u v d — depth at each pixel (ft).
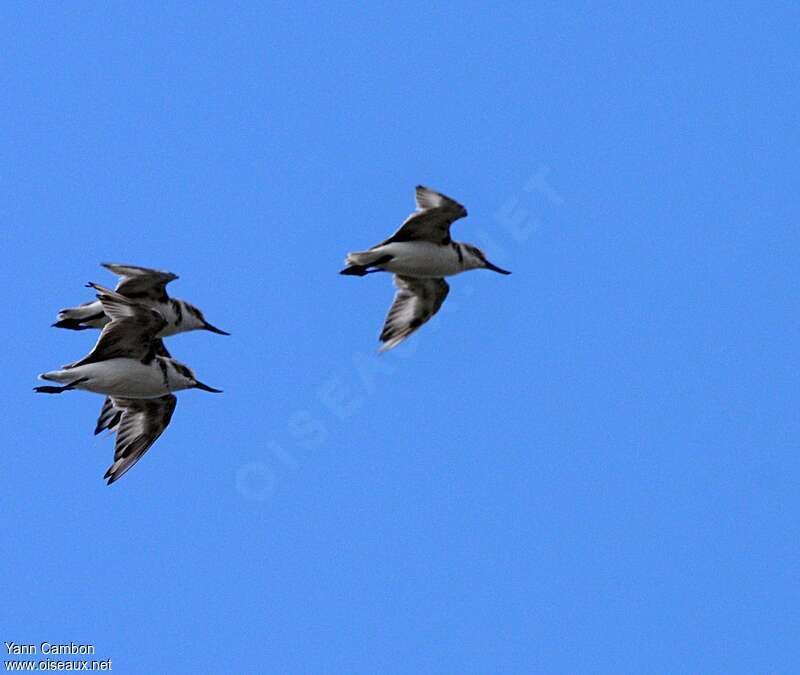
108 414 88.48
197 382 81.51
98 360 78.64
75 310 87.15
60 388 77.71
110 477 82.38
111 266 83.41
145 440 83.56
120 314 77.56
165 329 89.30
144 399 83.20
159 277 85.97
